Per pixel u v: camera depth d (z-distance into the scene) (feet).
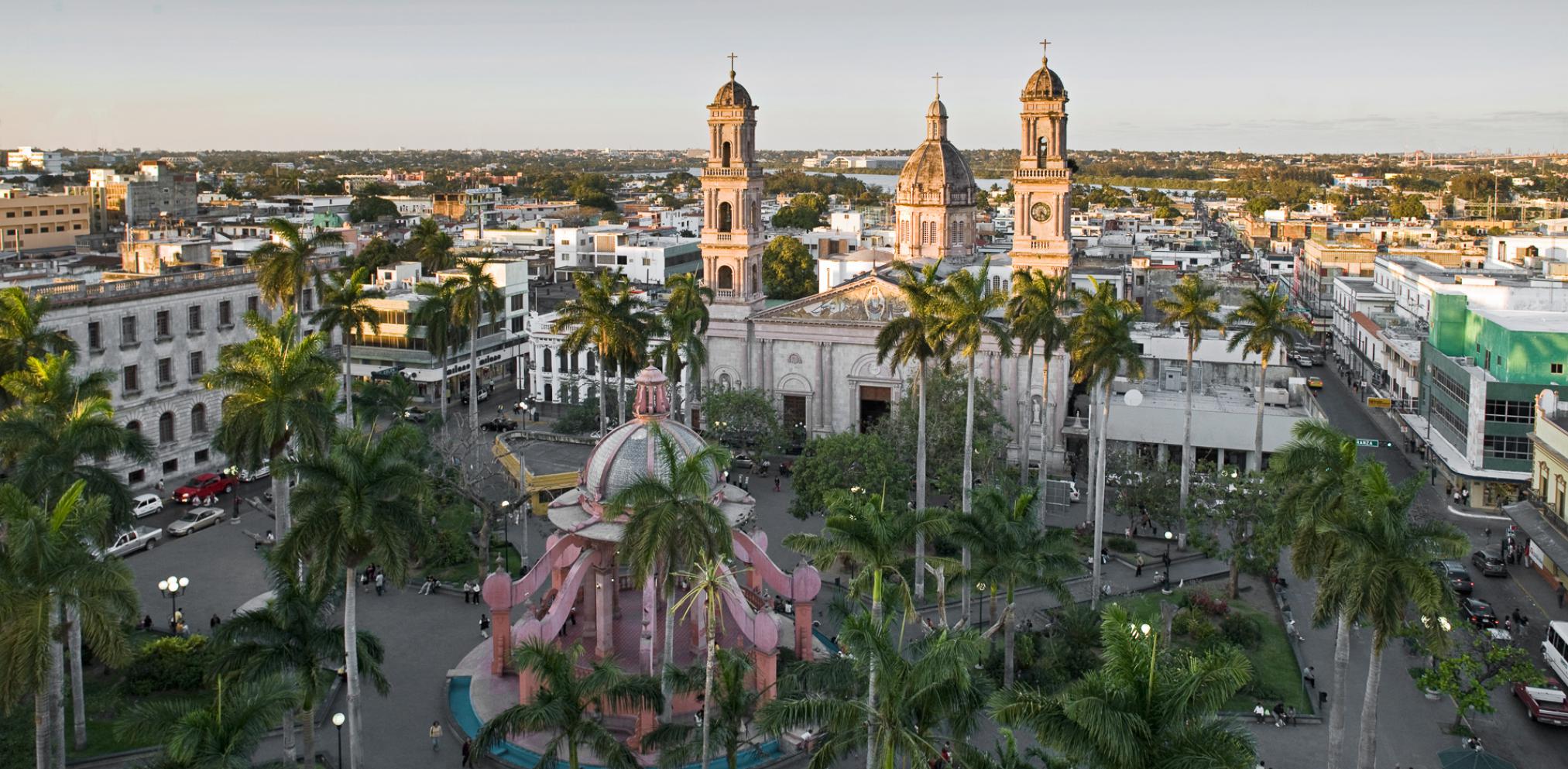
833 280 549.13
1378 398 491.31
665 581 190.70
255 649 181.06
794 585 232.53
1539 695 231.30
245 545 321.93
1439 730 226.79
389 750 214.28
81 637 221.66
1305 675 243.19
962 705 161.07
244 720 155.22
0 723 214.48
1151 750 132.57
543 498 351.05
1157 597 296.71
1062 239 411.34
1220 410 410.31
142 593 284.82
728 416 398.21
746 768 205.26
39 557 165.07
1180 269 652.48
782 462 418.31
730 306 435.53
